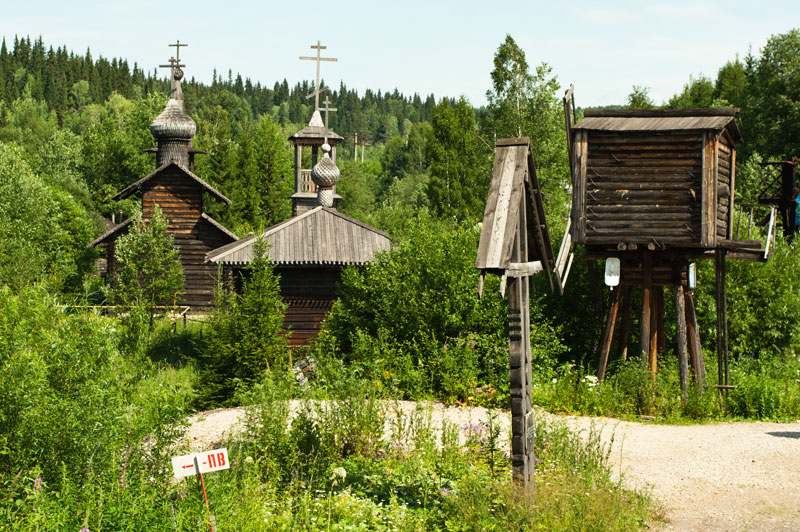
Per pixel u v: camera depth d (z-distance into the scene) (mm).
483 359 18312
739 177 42688
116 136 78062
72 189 75875
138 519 7398
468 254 20188
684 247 17797
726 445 13555
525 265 9680
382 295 20562
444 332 19000
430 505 9469
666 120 17516
